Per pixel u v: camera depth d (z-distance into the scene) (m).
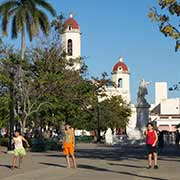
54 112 49.72
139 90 62.03
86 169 22.67
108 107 81.81
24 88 45.78
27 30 48.38
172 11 23.17
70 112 50.47
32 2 48.34
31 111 46.81
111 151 41.53
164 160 29.20
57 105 48.12
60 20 51.09
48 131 60.12
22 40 48.03
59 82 48.12
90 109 60.28
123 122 90.12
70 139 23.41
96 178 18.48
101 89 69.38
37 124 52.66
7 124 49.00
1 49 46.88
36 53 49.19
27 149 44.25
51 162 27.47
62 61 50.69
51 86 47.66
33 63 48.72
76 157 32.34
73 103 50.09
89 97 52.78
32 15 48.03
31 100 46.94
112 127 84.50
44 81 47.09
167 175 19.59
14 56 46.22
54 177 19.11
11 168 23.39
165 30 23.12
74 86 50.03
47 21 49.09
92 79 65.00
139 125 61.72
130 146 54.66
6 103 45.53
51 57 49.56
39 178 18.84
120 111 89.56
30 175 20.06
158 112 111.38
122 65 126.06
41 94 47.09
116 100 90.12
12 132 39.34
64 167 23.89
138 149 45.94
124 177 18.81
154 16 23.42
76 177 18.95
